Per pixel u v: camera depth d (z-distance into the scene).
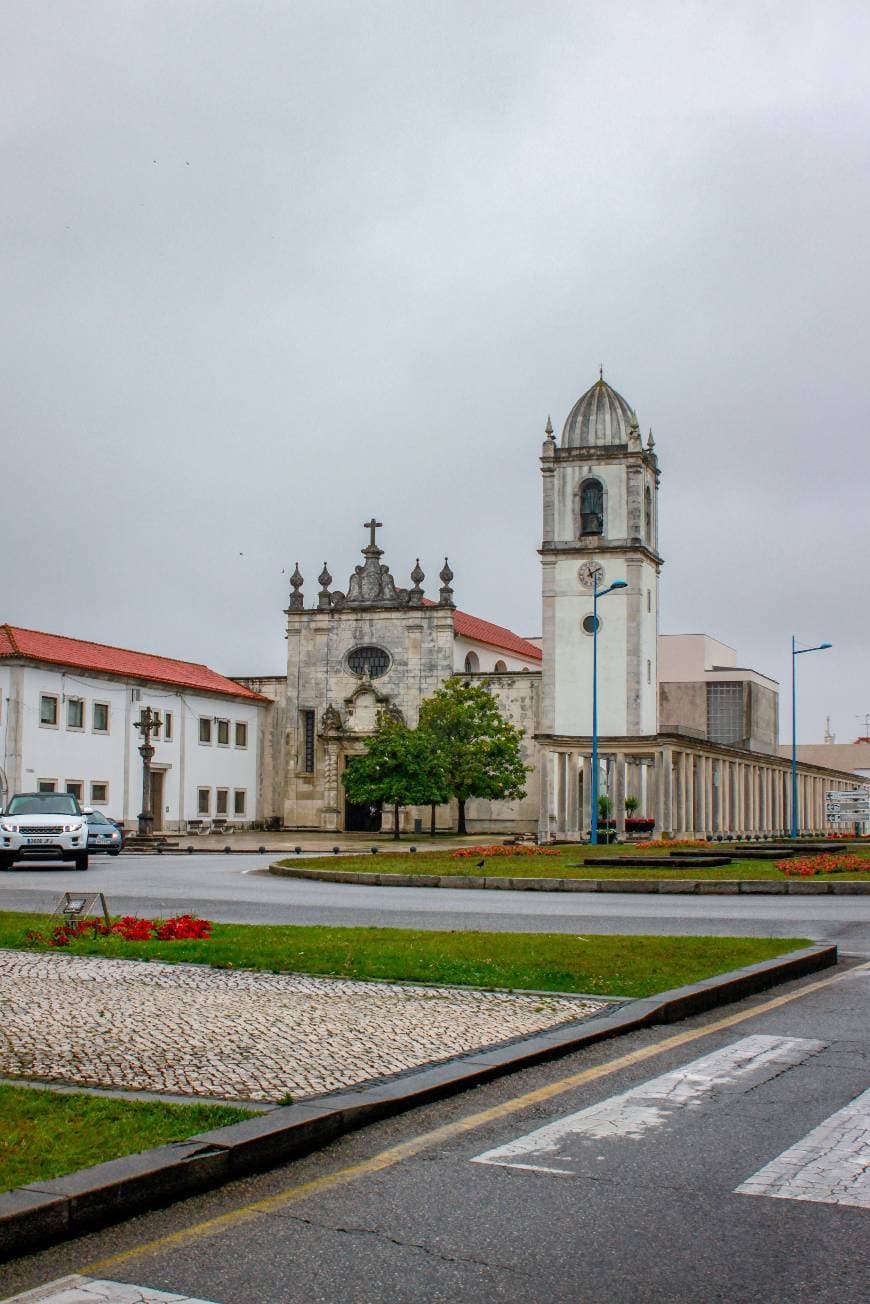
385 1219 7.14
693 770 75.69
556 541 80.81
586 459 80.56
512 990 13.91
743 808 86.88
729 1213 7.21
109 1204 7.10
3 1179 7.20
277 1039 11.18
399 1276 6.37
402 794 74.25
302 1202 7.43
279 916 23.48
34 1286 6.26
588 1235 6.89
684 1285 6.27
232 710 84.69
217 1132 8.11
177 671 81.31
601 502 80.31
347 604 88.31
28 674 64.88
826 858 38.62
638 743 70.56
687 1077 10.37
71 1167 7.42
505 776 78.38
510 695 84.69
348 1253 6.66
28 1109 8.70
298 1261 6.56
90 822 53.72
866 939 20.09
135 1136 8.06
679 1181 7.74
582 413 81.19
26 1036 11.23
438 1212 7.24
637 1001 13.08
